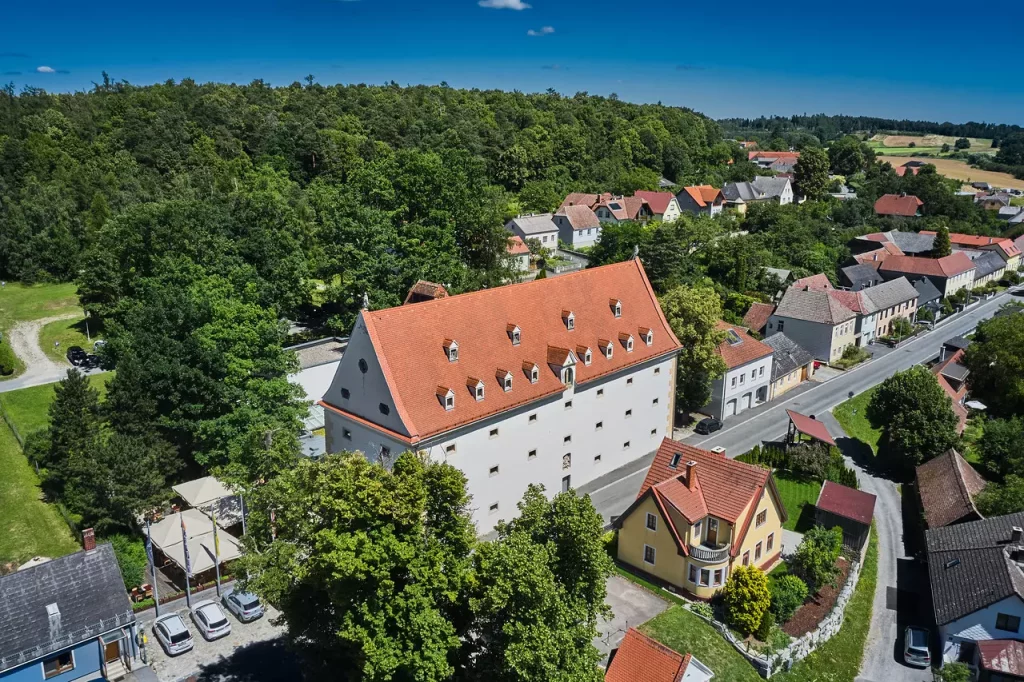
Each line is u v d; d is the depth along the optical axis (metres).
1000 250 148.50
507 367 56.62
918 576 57.72
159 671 41.97
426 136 175.00
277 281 86.75
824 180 197.88
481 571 34.00
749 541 50.88
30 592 39.91
